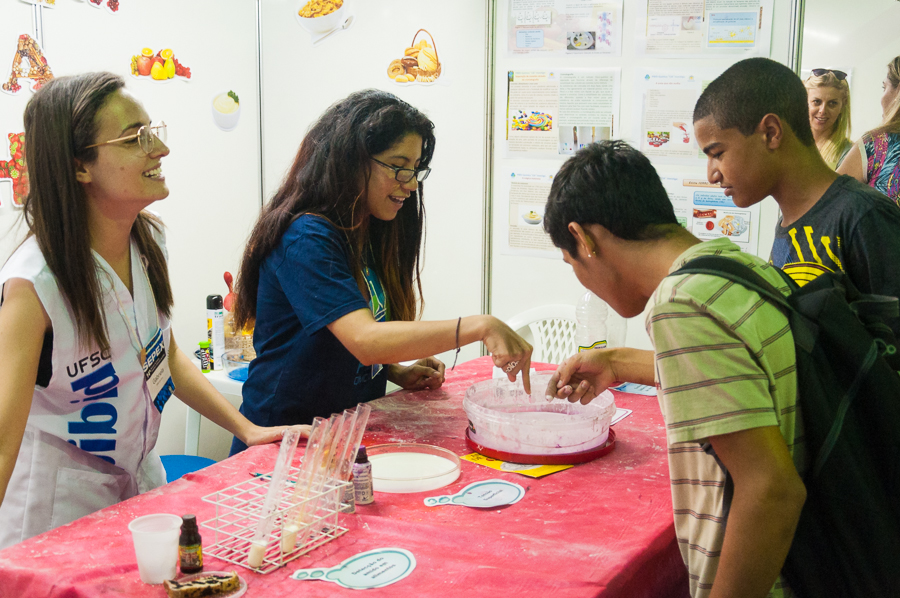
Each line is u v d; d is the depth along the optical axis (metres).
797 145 1.48
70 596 0.88
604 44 2.73
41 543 1.02
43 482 1.32
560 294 2.90
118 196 1.27
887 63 2.28
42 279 1.21
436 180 3.07
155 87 2.77
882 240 1.40
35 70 2.35
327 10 3.10
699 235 2.71
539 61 2.82
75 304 1.24
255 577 0.92
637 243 0.95
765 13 2.49
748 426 0.78
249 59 3.21
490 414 1.41
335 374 1.57
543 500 1.18
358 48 3.09
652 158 2.72
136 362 1.38
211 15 2.99
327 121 1.56
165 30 2.79
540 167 2.88
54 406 1.32
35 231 1.23
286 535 0.97
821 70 2.40
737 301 0.83
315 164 1.53
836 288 0.89
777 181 1.52
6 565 0.94
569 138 2.82
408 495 1.21
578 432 1.38
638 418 1.66
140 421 1.43
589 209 0.96
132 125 1.25
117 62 2.62
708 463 0.91
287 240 1.50
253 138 3.28
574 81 2.79
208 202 3.06
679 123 2.67
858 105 2.34
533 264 2.93
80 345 1.28
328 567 0.95
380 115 1.47
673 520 1.07
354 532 1.06
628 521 1.10
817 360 0.86
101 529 1.06
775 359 0.84
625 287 0.99
